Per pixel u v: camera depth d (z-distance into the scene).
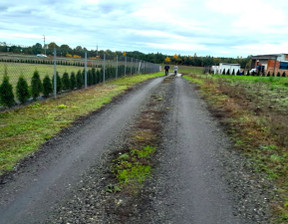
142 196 3.52
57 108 8.94
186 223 2.95
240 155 5.18
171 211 3.18
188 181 4.02
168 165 4.63
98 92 13.39
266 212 3.19
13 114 7.74
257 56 51.59
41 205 3.23
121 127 7.04
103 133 6.43
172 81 24.38
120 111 9.12
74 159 4.76
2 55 10.77
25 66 12.01
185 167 4.56
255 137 6.29
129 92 14.24
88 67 17.06
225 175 4.26
